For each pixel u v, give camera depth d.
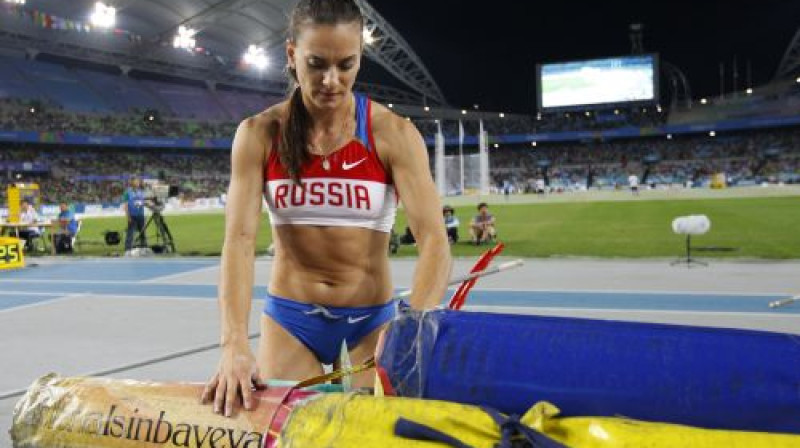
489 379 1.54
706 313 6.76
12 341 6.05
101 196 47.00
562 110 63.03
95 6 43.41
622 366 1.46
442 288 2.11
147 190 15.70
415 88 72.19
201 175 55.59
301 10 1.96
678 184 56.62
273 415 1.65
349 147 2.28
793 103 60.09
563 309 7.26
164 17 47.16
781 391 1.36
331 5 1.91
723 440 1.31
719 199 31.92
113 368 4.94
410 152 2.26
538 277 9.91
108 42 48.78
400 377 1.62
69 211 17.11
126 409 1.75
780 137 60.31
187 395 1.78
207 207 45.19
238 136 2.29
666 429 1.35
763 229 16.70
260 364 2.60
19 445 1.82
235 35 53.53
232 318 1.97
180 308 7.85
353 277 2.48
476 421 1.46
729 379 1.39
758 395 1.36
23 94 46.72
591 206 29.91
